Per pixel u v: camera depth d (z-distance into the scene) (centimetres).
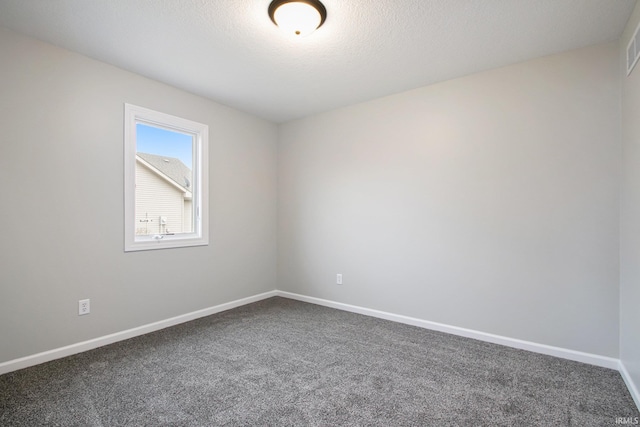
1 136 215
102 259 265
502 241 272
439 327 304
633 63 194
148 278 296
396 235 332
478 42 232
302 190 411
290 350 257
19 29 217
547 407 182
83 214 253
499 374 220
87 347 255
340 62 263
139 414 173
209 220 350
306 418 171
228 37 226
